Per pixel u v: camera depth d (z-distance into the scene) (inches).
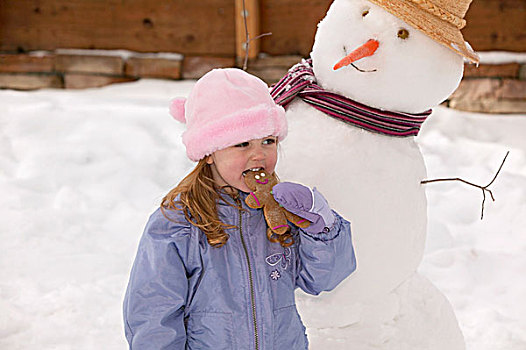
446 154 231.0
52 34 314.0
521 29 276.8
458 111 275.1
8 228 165.2
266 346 70.0
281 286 72.4
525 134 248.4
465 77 277.4
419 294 95.3
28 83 306.0
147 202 191.0
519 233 180.5
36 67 307.0
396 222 85.8
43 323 122.2
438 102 89.0
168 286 68.2
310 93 89.3
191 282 70.9
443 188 207.5
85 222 175.8
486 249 172.9
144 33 310.5
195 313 71.0
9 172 201.3
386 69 82.9
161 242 69.4
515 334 128.3
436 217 190.4
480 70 275.9
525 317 137.4
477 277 157.2
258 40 299.3
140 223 177.2
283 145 88.2
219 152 72.2
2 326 119.0
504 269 160.1
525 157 225.9
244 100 71.3
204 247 70.8
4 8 312.8
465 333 129.3
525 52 278.4
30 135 223.8
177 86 298.2
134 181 201.6
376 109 86.5
